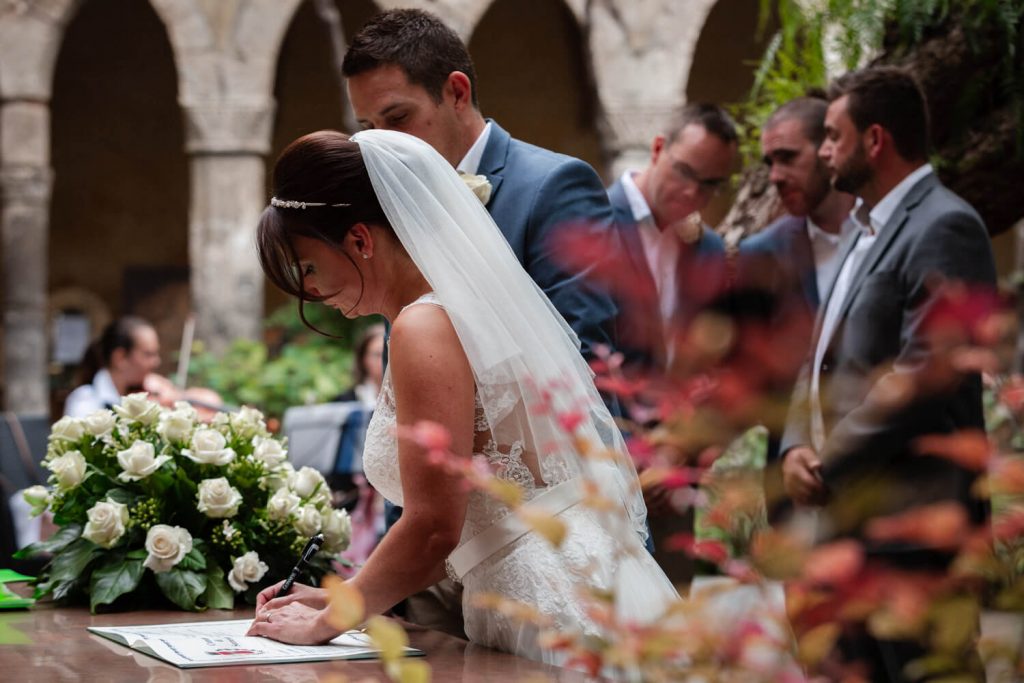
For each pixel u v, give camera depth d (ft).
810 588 3.27
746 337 3.85
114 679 6.50
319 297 8.05
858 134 11.31
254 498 9.91
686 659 3.67
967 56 13.01
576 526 7.52
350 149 7.87
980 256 10.84
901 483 9.82
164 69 63.31
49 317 62.95
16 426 18.21
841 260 11.84
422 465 7.22
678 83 46.32
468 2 45.09
